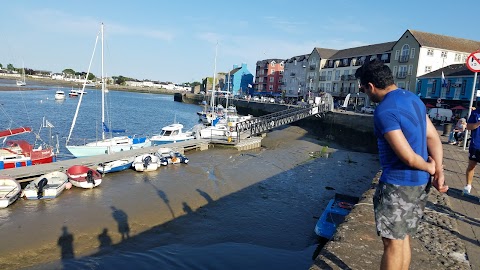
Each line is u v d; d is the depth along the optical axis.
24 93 84.06
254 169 21.08
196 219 12.77
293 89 82.06
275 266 9.72
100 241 10.68
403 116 2.33
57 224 11.45
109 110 57.72
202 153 25.23
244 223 12.70
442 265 3.90
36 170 16.00
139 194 14.75
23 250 9.80
